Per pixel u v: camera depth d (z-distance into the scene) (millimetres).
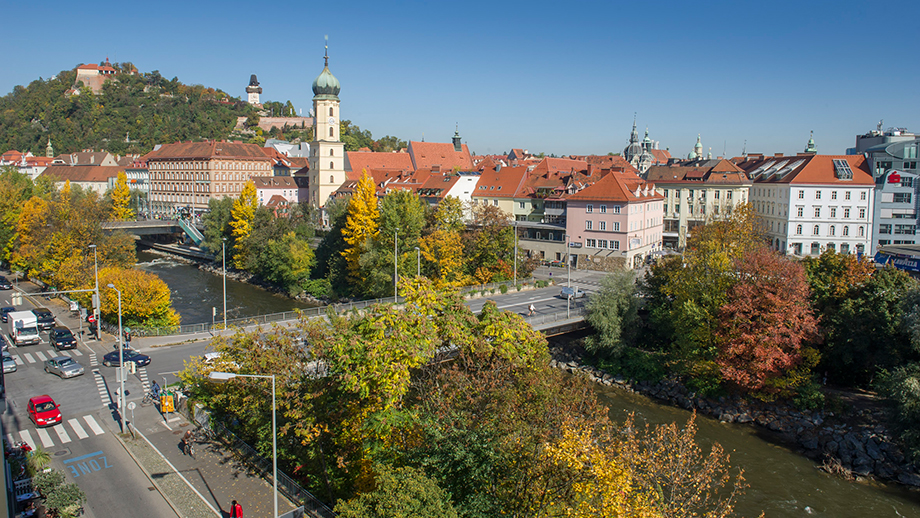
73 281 80938
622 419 58344
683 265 76938
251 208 125625
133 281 69625
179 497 34344
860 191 114625
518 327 42094
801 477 47719
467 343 39031
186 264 139625
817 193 116750
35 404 43969
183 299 103938
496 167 144125
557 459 24797
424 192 140500
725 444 53375
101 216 109688
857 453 50594
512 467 26812
